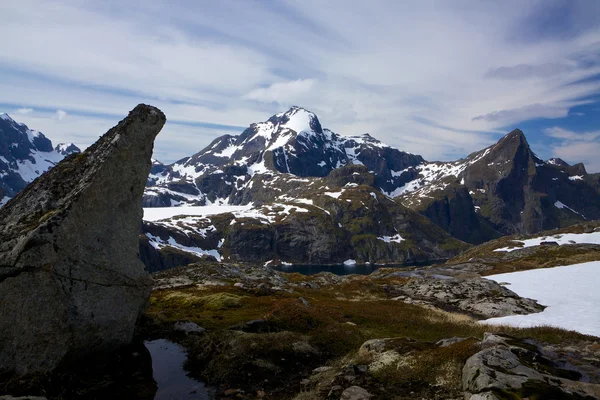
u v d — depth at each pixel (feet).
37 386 46.85
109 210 61.00
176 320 85.87
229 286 146.72
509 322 117.70
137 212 66.85
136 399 51.78
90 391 52.29
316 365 66.33
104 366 60.44
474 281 191.72
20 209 57.72
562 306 136.77
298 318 91.40
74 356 57.47
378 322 106.11
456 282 194.18
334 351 73.77
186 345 72.02
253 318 93.45
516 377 42.63
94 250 58.49
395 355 59.21
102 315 59.36
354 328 90.89
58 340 52.70
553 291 162.20
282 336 72.84
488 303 153.17
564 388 40.60
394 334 92.12
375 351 63.46
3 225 55.93
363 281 212.64
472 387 42.83
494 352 49.34
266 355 66.18
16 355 49.08
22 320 49.60
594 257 252.62
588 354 58.59
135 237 66.64
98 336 59.67
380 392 47.42
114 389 54.19
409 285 207.21
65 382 51.90
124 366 61.82
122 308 63.21
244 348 66.23
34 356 50.44
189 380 58.54
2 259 49.75
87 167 60.08
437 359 53.72
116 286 62.08
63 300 53.21
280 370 62.49
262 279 181.68
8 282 49.08
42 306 51.03
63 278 53.57
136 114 64.39
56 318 52.29
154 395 53.16
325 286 216.33
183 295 125.49
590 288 158.30
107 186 59.93
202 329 80.79
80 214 55.88
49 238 51.75
